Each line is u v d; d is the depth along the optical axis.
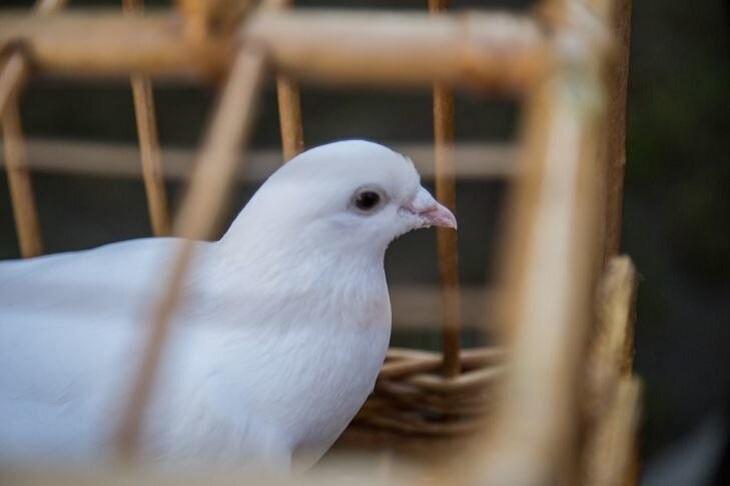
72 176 1.74
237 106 1.00
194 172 1.00
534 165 0.99
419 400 1.23
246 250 1.14
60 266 1.16
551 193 0.95
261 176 1.26
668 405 1.56
